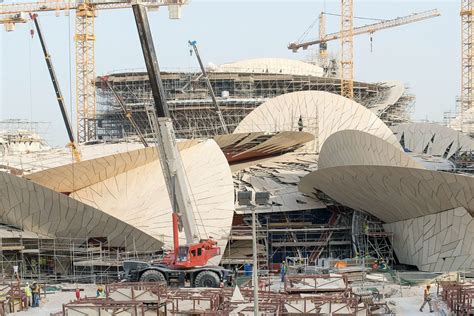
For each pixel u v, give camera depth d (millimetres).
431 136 116438
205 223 85938
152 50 68375
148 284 58250
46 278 80562
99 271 81875
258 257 91688
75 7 169625
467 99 183875
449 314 55188
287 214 100688
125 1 166500
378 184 79312
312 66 175875
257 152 112625
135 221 83938
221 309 51438
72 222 80875
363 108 113938
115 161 82125
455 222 75812
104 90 156250
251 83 155375
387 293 67062
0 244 80000
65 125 114562
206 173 87750
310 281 58188
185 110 148875
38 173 80438
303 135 107938
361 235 91812
